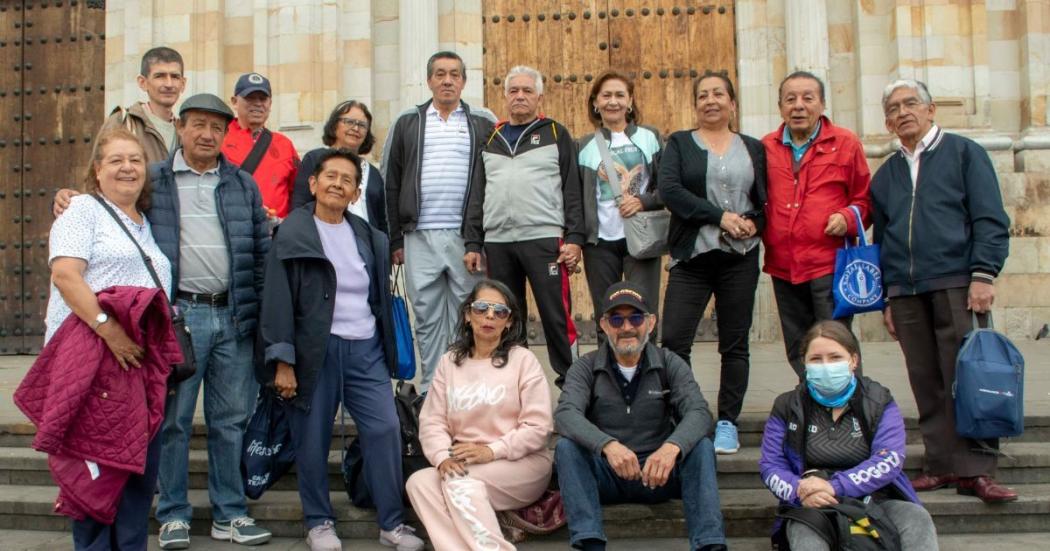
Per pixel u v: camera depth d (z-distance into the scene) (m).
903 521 3.79
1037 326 8.86
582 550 3.99
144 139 5.20
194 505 4.63
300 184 5.05
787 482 3.95
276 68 9.41
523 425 4.32
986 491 4.41
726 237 5.00
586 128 9.70
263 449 4.59
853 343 4.08
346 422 5.45
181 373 4.01
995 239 4.46
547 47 9.78
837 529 3.69
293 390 4.25
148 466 3.90
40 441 3.53
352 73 9.53
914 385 4.75
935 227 4.60
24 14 10.61
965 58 9.03
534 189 5.29
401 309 4.73
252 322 4.50
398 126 5.74
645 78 9.72
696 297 5.19
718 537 3.88
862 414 4.04
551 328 5.32
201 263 4.36
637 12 9.75
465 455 4.20
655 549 4.25
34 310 10.41
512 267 5.38
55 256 3.68
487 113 5.92
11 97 10.57
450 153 5.62
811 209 4.97
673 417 4.41
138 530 3.90
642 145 5.50
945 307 4.57
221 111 4.33
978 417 4.29
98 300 3.61
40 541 4.52
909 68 8.97
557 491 4.48
